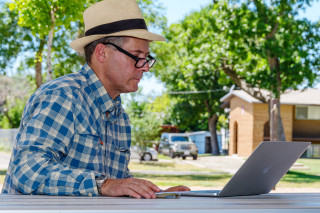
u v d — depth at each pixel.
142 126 25.80
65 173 1.45
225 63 21.94
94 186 1.43
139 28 1.83
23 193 1.47
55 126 1.58
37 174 1.45
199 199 1.31
